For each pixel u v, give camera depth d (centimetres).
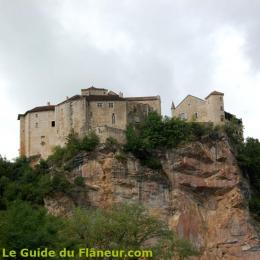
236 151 13600
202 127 13050
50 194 11075
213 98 13775
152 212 11681
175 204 11906
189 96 14162
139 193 11750
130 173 11844
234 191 12575
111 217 7831
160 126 12612
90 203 11362
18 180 11825
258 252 12181
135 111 13225
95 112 12825
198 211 12162
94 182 11638
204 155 12594
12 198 10862
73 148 12094
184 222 11806
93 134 12200
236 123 13950
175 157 12356
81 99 12800
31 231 5831
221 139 13038
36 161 12800
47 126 13112
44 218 6412
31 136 13162
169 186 12081
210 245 11919
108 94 13712
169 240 8306
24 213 6172
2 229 5762
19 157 12862
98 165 11769
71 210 11012
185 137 12631
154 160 12206
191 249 8450
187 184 12262
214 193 12569
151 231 7919
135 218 7938
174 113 14338
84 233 7469
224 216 12294
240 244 12119
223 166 12738
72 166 11800
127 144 12212
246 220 12381
